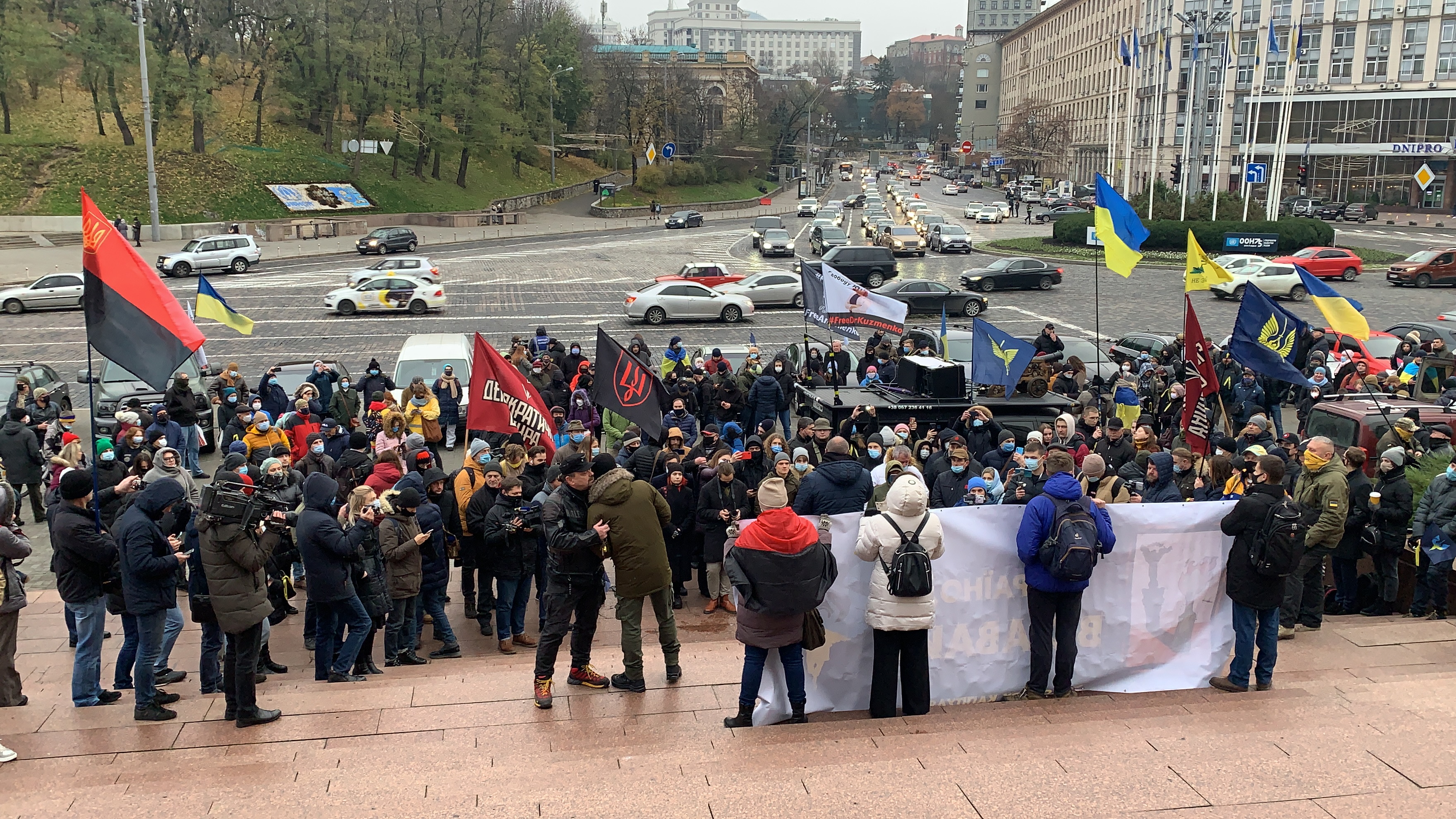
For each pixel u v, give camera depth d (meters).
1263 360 13.73
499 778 5.45
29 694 7.88
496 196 83.44
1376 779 5.19
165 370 8.41
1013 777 5.22
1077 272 47.56
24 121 62.19
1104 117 109.31
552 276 47.59
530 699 7.16
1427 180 59.59
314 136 74.50
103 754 6.24
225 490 6.57
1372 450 13.69
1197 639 7.59
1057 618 7.09
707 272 39.66
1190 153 57.97
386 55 72.12
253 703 6.70
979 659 7.18
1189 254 13.97
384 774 5.62
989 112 175.75
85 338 30.75
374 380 18.52
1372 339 23.03
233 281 44.16
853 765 5.42
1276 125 83.94
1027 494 9.09
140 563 6.80
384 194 72.25
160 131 65.69
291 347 29.69
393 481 9.64
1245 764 5.39
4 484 7.62
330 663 8.34
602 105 110.81
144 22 63.16
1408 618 9.91
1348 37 80.50
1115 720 6.34
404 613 8.98
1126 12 100.75
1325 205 78.06
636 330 33.12
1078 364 18.58
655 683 7.53
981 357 14.66
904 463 9.19
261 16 66.38
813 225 62.25
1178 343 22.34
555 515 6.96
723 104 128.88
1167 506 7.44
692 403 18.02
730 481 10.43
